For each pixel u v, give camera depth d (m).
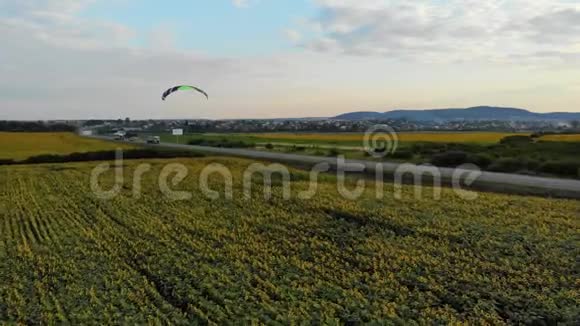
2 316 15.44
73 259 21.19
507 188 36.00
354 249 21.66
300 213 29.27
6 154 69.12
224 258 20.62
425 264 19.25
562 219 25.58
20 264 20.69
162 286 17.77
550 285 16.70
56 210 32.19
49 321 14.77
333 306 15.25
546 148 63.09
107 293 17.02
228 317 14.78
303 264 19.44
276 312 14.87
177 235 24.97
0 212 31.84
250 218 28.20
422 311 14.82
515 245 21.19
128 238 24.59
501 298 15.67
